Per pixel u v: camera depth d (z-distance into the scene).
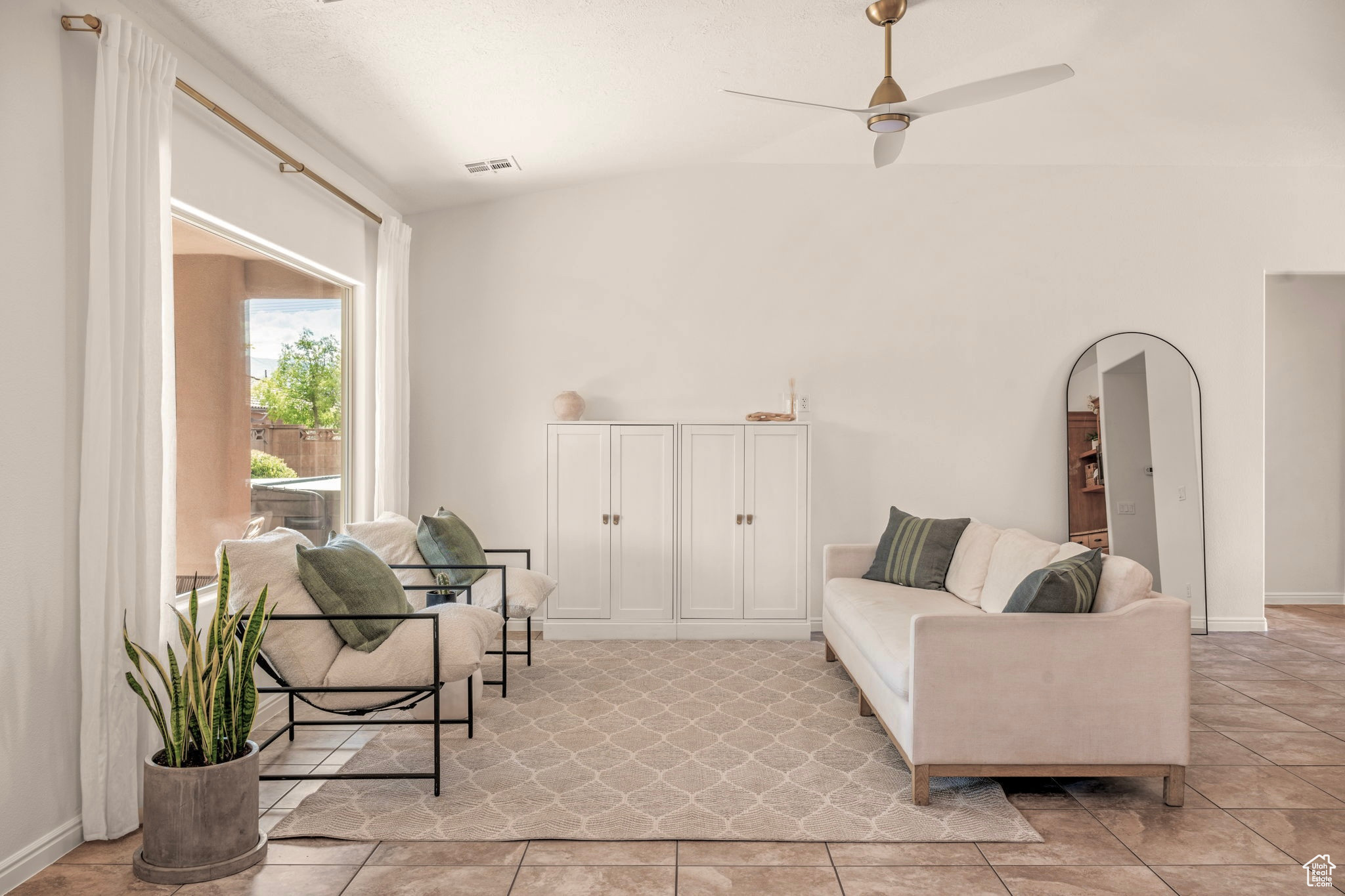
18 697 2.24
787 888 2.26
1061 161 5.43
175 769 2.28
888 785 2.96
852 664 3.83
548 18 3.32
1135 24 3.98
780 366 5.47
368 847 2.50
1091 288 5.45
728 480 5.09
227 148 3.29
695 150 5.20
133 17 2.75
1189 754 3.10
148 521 2.57
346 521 4.74
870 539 5.46
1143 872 2.37
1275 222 5.43
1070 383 5.44
